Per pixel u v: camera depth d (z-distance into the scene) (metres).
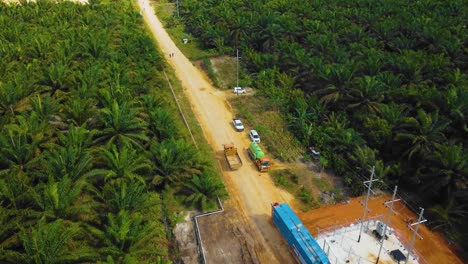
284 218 32.66
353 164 41.19
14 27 66.75
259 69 64.75
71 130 36.25
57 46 57.72
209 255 31.39
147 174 36.44
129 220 28.55
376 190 39.19
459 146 36.03
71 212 28.23
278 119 51.72
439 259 31.98
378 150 42.94
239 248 32.12
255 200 37.72
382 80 49.56
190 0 102.44
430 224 35.53
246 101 56.94
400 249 30.31
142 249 27.64
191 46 79.25
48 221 27.91
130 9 94.88
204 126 50.69
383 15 76.69
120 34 70.31
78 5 90.44
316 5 84.69
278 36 69.25
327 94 49.94
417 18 70.88
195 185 36.56
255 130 48.88
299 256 30.58
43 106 40.44
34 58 54.97
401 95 46.72
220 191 37.69
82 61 56.00
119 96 43.62
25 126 35.44
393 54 58.03
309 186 39.62
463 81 48.50
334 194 38.50
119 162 33.94
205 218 35.16
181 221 34.81
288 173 41.47
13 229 26.41
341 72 48.78
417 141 38.94
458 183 34.75
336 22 70.75
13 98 40.94
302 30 70.88
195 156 38.94
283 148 45.59
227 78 64.50
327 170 41.97
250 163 43.09
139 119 40.38
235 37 74.31
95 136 38.53
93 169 34.50
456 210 35.28
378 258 28.39
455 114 40.16
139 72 54.12
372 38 64.56
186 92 60.12
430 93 43.47
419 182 37.91
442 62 53.38
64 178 29.48
